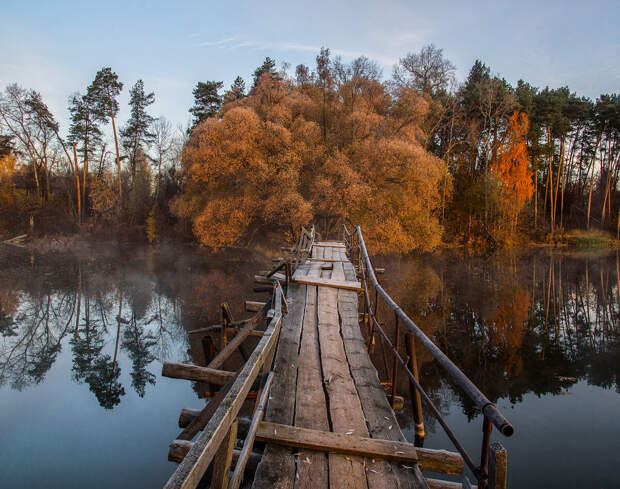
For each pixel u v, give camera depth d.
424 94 31.52
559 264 25.98
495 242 34.31
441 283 18.39
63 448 5.76
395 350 3.84
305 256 10.45
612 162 46.06
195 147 27.52
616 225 42.16
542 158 42.41
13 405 7.20
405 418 6.46
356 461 2.48
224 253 28.30
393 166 23.95
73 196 40.28
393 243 24.67
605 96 44.53
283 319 5.42
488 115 36.59
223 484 1.87
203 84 41.59
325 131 27.44
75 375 8.66
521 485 4.77
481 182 35.50
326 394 3.38
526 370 8.52
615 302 15.17
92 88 38.78
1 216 36.00
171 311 13.46
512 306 14.27
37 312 13.65
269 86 28.84
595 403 6.98
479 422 6.36
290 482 2.26
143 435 6.18
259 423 2.79
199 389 7.98
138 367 9.06
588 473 4.96
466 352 9.57
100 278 19.58
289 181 22.95
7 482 4.85
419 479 2.30
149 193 40.47
